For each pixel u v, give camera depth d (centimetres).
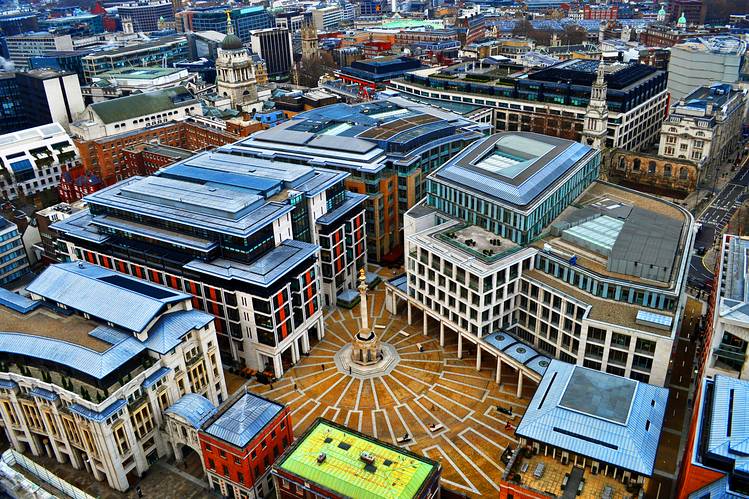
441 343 15525
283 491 10425
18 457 12212
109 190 17125
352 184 19125
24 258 19550
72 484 11962
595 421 10019
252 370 14925
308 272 15050
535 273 14325
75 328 12631
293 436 12356
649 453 9512
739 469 8400
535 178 15425
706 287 17588
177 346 12338
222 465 11162
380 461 10150
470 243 14888
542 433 10025
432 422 13025
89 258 16850
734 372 11131
